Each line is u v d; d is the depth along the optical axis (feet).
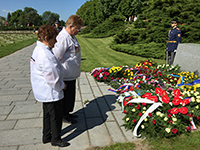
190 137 7.89
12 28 216.95
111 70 15.72
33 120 9.21
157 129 7.95
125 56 29.86
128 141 7.71
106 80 15.84
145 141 7.69
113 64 23.59
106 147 7.27
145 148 7.25
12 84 14.80
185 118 8.00
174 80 13.84
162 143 7.53
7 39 63.26
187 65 15.96
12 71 19.17
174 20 18.42
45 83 6.16
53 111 6.53
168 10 30.45
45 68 5.69
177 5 29.96
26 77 16.96
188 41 26.61
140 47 31.65
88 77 17.60
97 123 9.13
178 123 7.81
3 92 12.96
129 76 15.61
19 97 12.11
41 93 6.24
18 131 8.23
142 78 13.76
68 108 8.64
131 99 9.20
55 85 5.94
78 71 8.26
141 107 8.41
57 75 5.92
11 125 8.70
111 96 12.75
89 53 33.47
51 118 6.68
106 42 51.96
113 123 9.15
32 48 40.50
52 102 6.39
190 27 26.68
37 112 10.07
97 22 101.30
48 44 6.08
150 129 7.88
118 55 30.96
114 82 15.03
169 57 19.86
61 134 8.16
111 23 72.02
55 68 5.85
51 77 5.80
